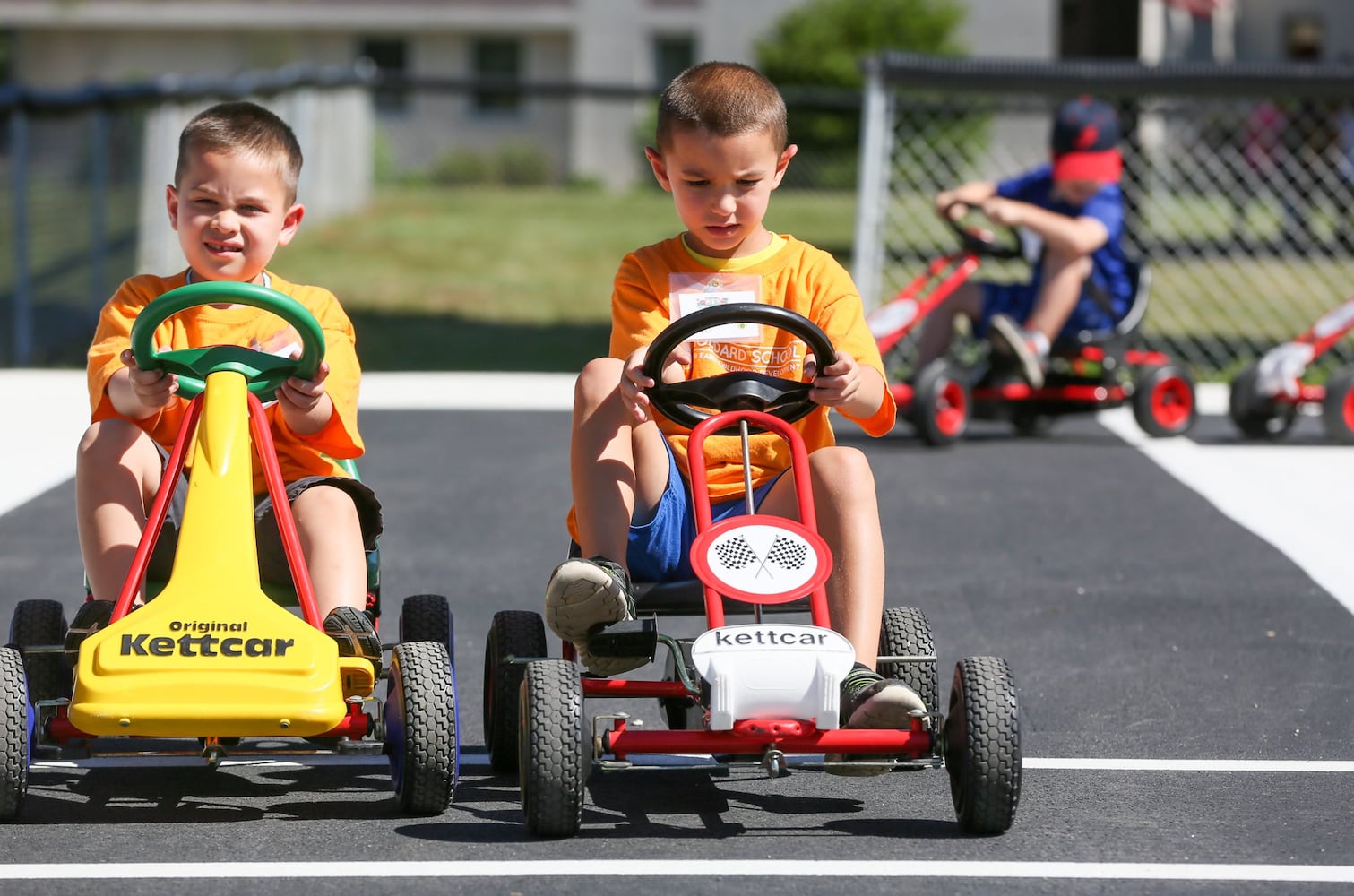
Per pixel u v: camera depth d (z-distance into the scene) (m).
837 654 9.95
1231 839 10.42
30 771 11.68
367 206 60.00
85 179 34.22
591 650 10.63
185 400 11.72
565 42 82.81
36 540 18.66
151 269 37.53
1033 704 13.48
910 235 42.31
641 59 80.94
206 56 86.06
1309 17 91.56
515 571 17.67
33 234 31.84
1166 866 9.92
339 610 10.63
